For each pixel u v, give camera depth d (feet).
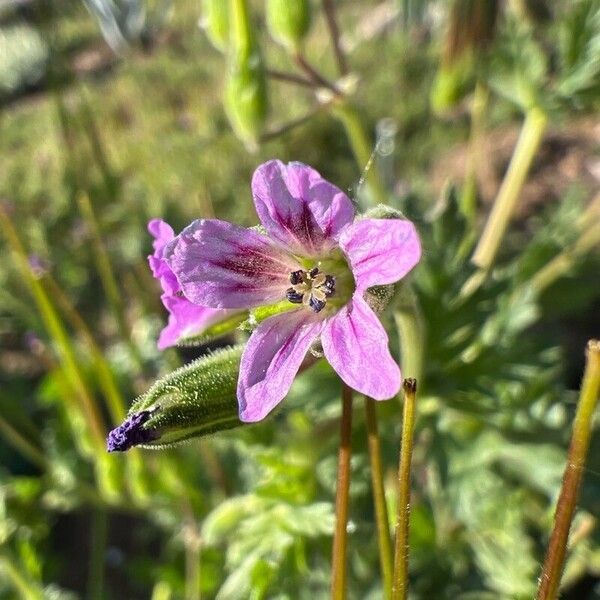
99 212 0.62
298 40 0.34
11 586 0.39
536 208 0.58
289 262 0.20
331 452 0.30
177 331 0.22
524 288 0.35
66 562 0.49
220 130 0.79
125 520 0.51
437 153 0.68
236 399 0.20
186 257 0.19
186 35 1.04
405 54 0.82
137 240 0.61
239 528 0.29
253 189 0.19
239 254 0.20
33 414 0.55
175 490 0.37
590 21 0.36
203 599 0.37
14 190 0.76
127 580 0.48
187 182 0.74
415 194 0.38
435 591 0.34
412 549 0.34
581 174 0.60
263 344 0.19
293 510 0.29
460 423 0.32
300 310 0.20
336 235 0.19
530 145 0.38
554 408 0.33
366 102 0.77
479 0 0.36
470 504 0.31
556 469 0.31
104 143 0.80
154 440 0.19
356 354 0.17
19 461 0.51
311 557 0.31
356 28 0.91
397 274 0.16
